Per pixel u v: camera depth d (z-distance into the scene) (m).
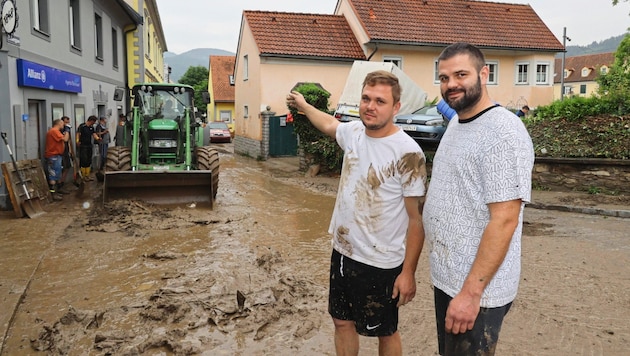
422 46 22.94
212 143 35.22
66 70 13.34
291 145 22.59
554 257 6.85
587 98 14.59
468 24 24.70
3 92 9.62
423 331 4.56
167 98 11.98
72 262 6.63
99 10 16.95
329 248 7.50
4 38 9.48
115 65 19.95
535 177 12.41
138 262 6.64
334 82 22.53
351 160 3.22
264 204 11.20
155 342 4.25
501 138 2.39
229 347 4.26
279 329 4.62
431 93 23.83
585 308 5.07
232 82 49.47
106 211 9.32
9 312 4.84
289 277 5.98
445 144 2.67
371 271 3.16
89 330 4.54
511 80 25.05
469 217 2.51
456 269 2.55
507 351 4.15
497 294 2.47
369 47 22.55
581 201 10.70
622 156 11.48
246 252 7.14
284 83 21.98
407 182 3.04
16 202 9.15
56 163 11.24
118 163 10.41
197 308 4.98
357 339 3.42
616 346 4.25
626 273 6.15
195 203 10.21
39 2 11.85
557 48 24.67
